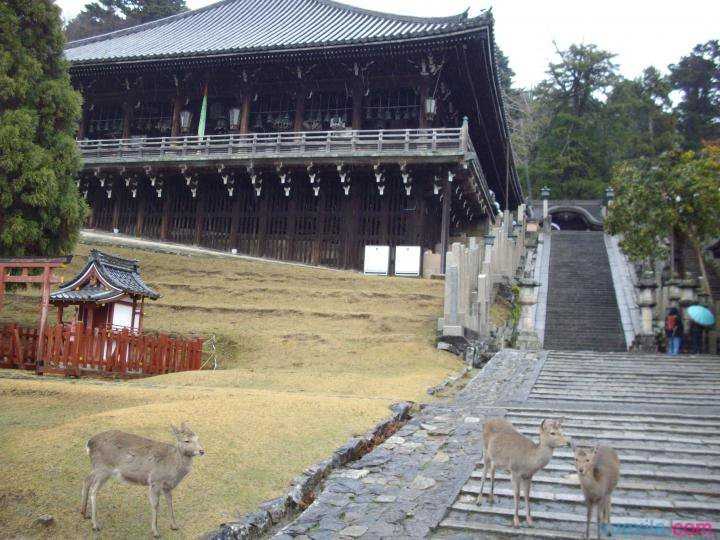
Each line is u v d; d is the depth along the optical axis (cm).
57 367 1437
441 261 3191
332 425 1001
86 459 736
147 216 3916
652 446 989
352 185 3472
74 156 2069
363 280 2706
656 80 7819
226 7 5106
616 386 1484
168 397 1110
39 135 2009
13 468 696
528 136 8044
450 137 3359
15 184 1895
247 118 3762
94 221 4028
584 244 4059
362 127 3656
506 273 2969
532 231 4362
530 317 2286
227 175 3531
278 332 2084
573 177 7294
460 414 1201
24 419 941
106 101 4200
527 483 699
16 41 1970
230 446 835
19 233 1898
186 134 3972
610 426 1099
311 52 3369
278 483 764
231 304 2420
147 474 603
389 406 1176
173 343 1702
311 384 1420
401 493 793
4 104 1959
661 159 2686
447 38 3072
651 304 2450
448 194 3228
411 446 990
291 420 989
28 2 1998
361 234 3441
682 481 842
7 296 2459
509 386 1492
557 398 1366
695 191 2514
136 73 3891
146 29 4950
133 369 1558
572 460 930
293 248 3547
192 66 3694
